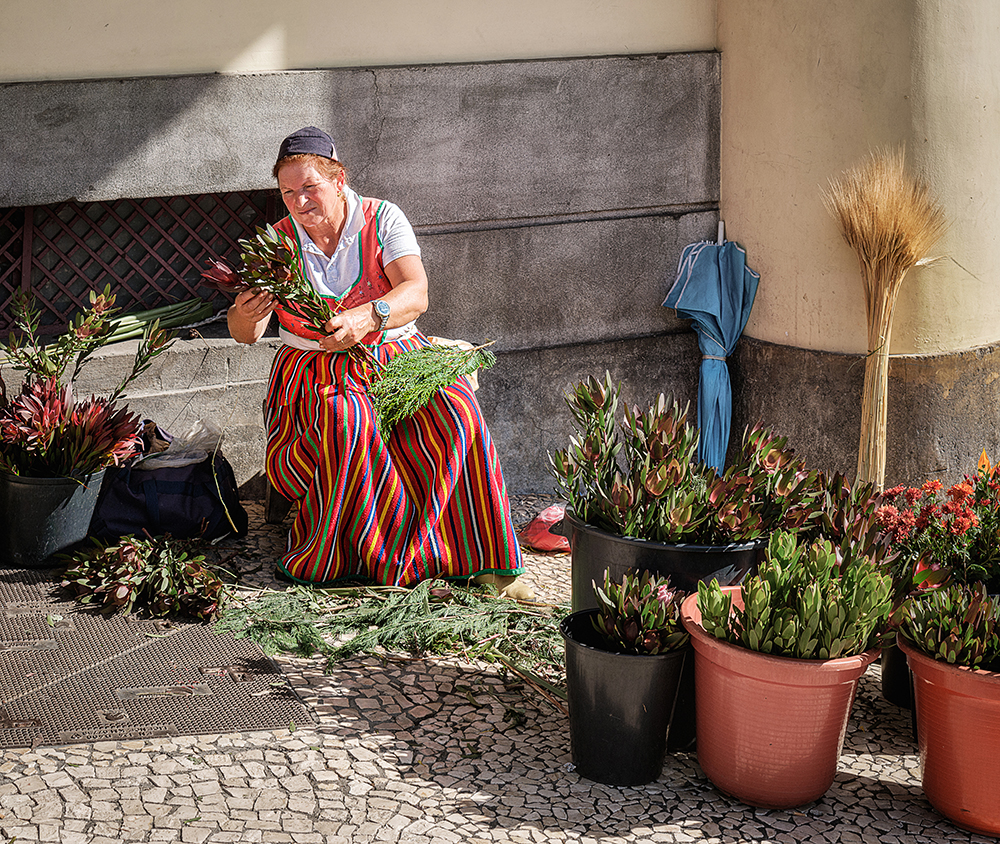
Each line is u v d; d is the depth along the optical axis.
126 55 4.77
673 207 5.79
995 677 2.84
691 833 2.92
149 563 4.11
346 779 3.06
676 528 3.38
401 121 5.19
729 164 5.75
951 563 3.66
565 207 5.57
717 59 5.70
